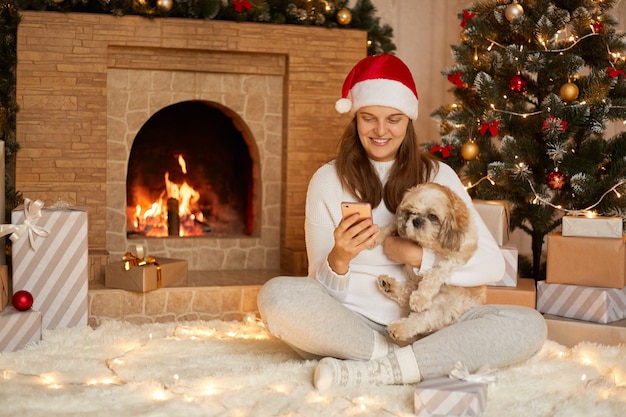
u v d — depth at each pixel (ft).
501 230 10.08
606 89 10.93
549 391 7.05
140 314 10.55
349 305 7.88
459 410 6.29
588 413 6.42
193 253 13.24
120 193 12.76
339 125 13.14
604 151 11.44
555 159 11.10
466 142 11.87
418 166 8.02
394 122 7.84
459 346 7.11
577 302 9.47
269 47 12.67
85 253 9.39
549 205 11.58
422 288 7.16
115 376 7.52
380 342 7.46
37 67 11.76
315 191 8.17
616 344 9.13
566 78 11.44
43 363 7.89
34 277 9.20
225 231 14.28
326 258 7.69
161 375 7.48
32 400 6.53
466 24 12.25
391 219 7.96
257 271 13.07
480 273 7.34
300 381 7.18
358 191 7.97
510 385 7.10
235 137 14.24
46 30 11.75
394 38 16.14
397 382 7.13
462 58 12.23
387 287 7.62
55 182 11.93
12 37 11.87
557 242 9.70
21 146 11.78
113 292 10.42
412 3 16.19
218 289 10.85
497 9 11.76
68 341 8.77
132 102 12.73
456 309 7.36
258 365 7.84
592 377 7.53
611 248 9.43
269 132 13.42
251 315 10.46
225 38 12.45
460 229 6.93
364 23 13.33
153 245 13.02
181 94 12.96
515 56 11.34
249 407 6.47
